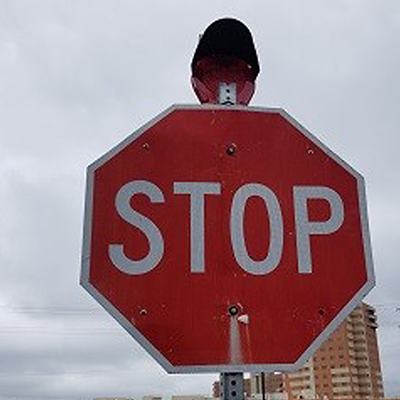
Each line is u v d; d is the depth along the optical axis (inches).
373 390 3075.8
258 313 82.4
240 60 106.6
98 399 2460.6
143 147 90.3
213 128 93.7
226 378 80.1
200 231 85.7
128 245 83.6
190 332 80.4
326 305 83.8
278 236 87.0
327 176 92.3
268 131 94.7
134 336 79.1
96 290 80.6
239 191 89.4
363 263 86.9
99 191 86.1
